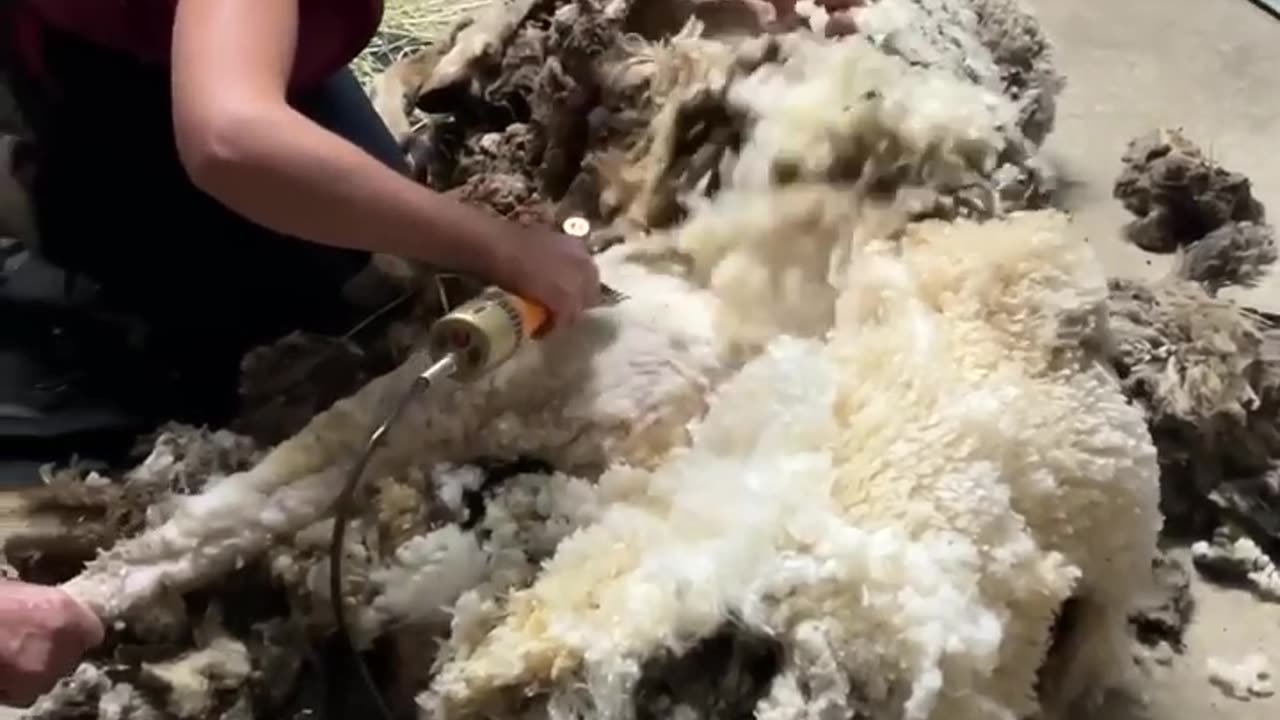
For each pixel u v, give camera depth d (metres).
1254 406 1.21
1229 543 1.21
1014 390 0.92
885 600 0.80
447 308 1.04
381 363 1.04
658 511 0.89
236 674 0.89
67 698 0.88
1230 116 1.74
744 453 0.92
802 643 0.79
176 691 0.88
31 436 1.01
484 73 1.28
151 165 1.08
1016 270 0.97
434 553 0.89
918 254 0.99
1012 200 1.05
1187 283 1.35
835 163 1.05
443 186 1.30
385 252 0.93
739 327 1.00
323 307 1.13
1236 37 1.88
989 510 0.87
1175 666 1.13
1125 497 0.94
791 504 0.85
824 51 1.10
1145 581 1.02
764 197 1.05
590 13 1.19
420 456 0.93
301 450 0.91
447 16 1.84
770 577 0.80
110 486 0.97
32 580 0.96
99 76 1.07
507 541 0.90
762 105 1.07
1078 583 0.95
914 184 1.04
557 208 1.17
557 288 0.92
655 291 1.03
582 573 0.85
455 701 0.82
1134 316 1.26
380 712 0.93
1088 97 1.78
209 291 1.09
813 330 1.01
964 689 0.82
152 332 1.07
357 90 1.24
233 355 1.10
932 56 1.15
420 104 1.31
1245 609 1.18
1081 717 1.06
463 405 0.93
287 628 0.91
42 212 1.08
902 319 0.96
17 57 1.09
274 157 0.82
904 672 0.79
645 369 0.96
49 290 1.06
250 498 0.89
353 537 0.90
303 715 0.92
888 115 1.03
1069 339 0.96
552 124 1.20
